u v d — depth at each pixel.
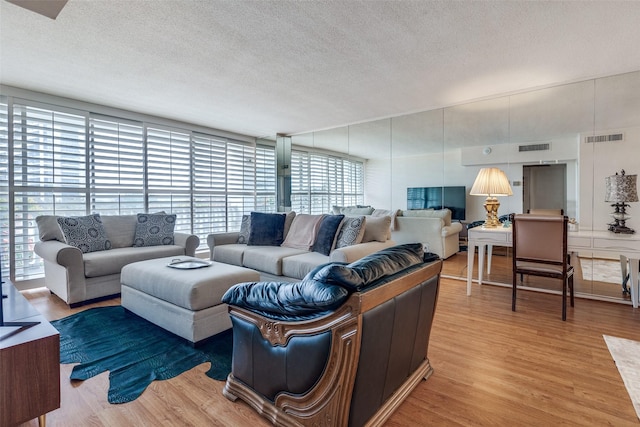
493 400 1.56
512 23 2.13
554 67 2.86
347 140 5.02
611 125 3.10
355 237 3.19
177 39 2.32
